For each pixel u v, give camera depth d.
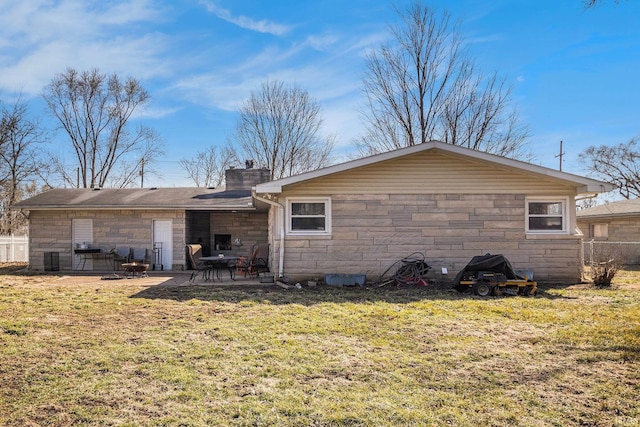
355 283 10.32
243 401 3.48
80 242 15.73
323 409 3.34
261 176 18.17
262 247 12.89
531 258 10.73
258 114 28.66
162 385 3.82
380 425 3.09
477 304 7.72
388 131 24.28
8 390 3.72
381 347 5.03
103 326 6.02
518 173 10.77
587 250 19.30
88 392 3.67
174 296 8.73
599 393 3.69
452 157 10.77
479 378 4.05
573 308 7.38
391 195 10.77
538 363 4.46
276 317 6.62
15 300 8.07
